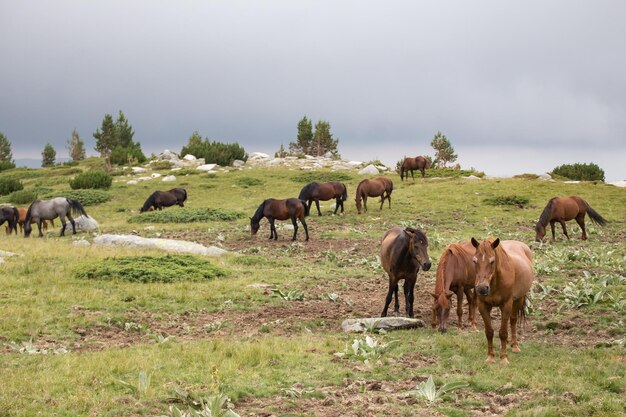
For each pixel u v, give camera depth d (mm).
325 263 20594
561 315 12914
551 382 8320
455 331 11695
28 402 7566
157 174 51750
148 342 11352
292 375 8930
